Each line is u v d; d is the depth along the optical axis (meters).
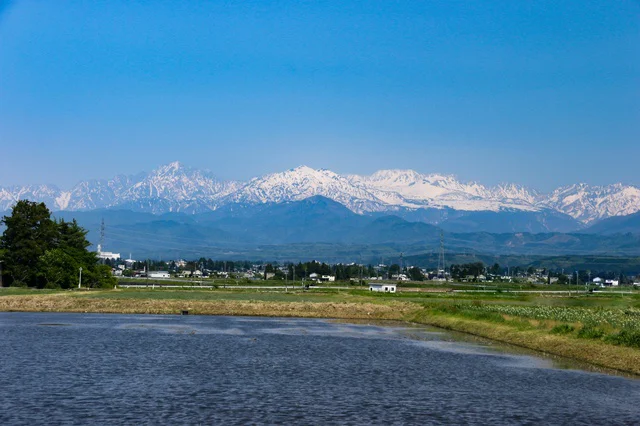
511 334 123.00
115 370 82.69
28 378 75.75
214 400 65.88
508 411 63.50
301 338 124.88
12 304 189.38
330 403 65.50
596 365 92.12
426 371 86.06
